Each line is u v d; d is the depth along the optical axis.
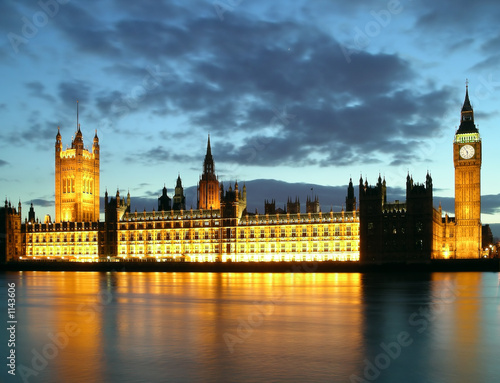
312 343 55.62
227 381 42.59
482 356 49.88
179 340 57.81
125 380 43.34
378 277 176.88
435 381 42.44
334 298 99.00
